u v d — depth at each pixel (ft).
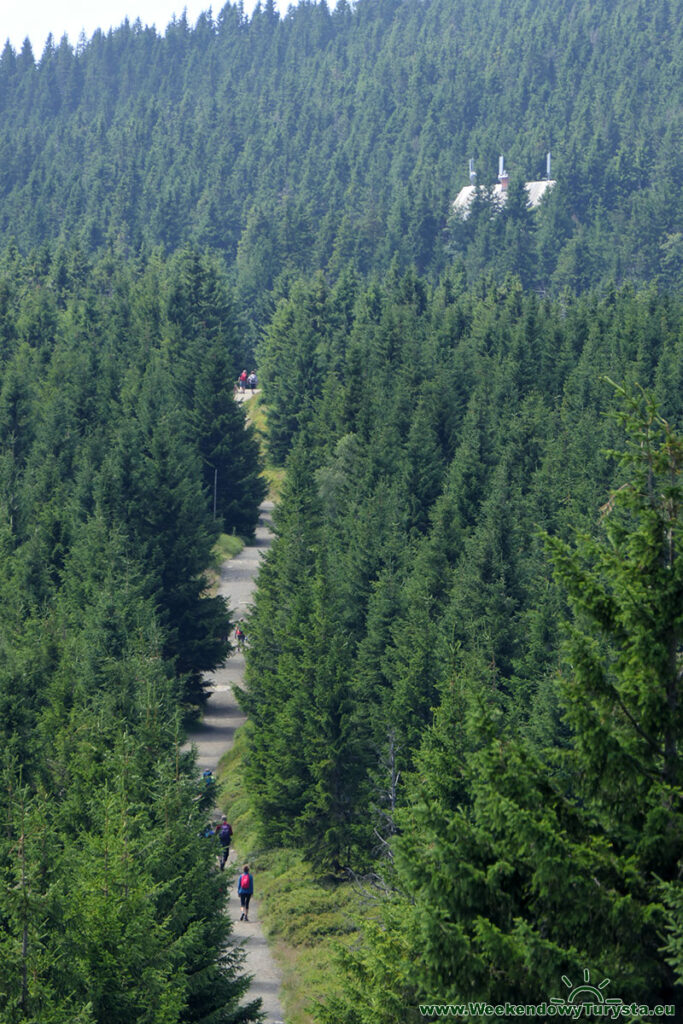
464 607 255.91
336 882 199.82
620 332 573.74
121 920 108.78
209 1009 130.62
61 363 579.89
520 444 404.16
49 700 214.48
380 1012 97.71
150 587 305.73
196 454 474.08
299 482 364.79
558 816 67.87
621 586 68.59
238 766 266.36
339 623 233.14
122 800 127.95
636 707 68.49
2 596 299.79
